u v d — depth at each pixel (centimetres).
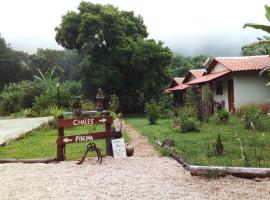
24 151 1087
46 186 662
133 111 3694
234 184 641
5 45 6581
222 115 1730
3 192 627
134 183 667
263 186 625
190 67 5575
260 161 812
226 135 1280
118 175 736
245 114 1580
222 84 2617
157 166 813
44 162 900
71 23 3509
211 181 665
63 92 3092
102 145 1151
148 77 3481
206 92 1947
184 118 1489
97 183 675
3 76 6275
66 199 578
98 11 3538
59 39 3653
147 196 585
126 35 3641
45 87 3694
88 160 905
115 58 3397
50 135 1534
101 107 1078
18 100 3678
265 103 2388
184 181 671
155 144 1145
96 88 3503
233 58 2658
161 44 3500
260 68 2300
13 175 757
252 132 1352
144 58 3322
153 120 2075
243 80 2392
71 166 841
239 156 877
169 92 3947
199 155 908
